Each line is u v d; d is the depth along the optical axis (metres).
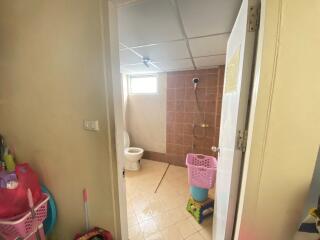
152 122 3.25
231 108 0.93
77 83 0.99
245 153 0.71
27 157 1.31
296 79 0.51
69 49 0.96
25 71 1.15
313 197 0.55
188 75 2.78
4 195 0.95
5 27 1.13
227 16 0.98
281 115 0.54
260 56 0.56
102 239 1.08
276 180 0.59
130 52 1.73
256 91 0.58
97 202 1.11
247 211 0.65
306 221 0.57
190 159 2.19
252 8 0.64
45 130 1.18
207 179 1.68
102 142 0.99
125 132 3.32
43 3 0.98
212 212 1.76
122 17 1.00
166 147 3.20
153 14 0.97
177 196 2.12
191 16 0.98
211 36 1.28
